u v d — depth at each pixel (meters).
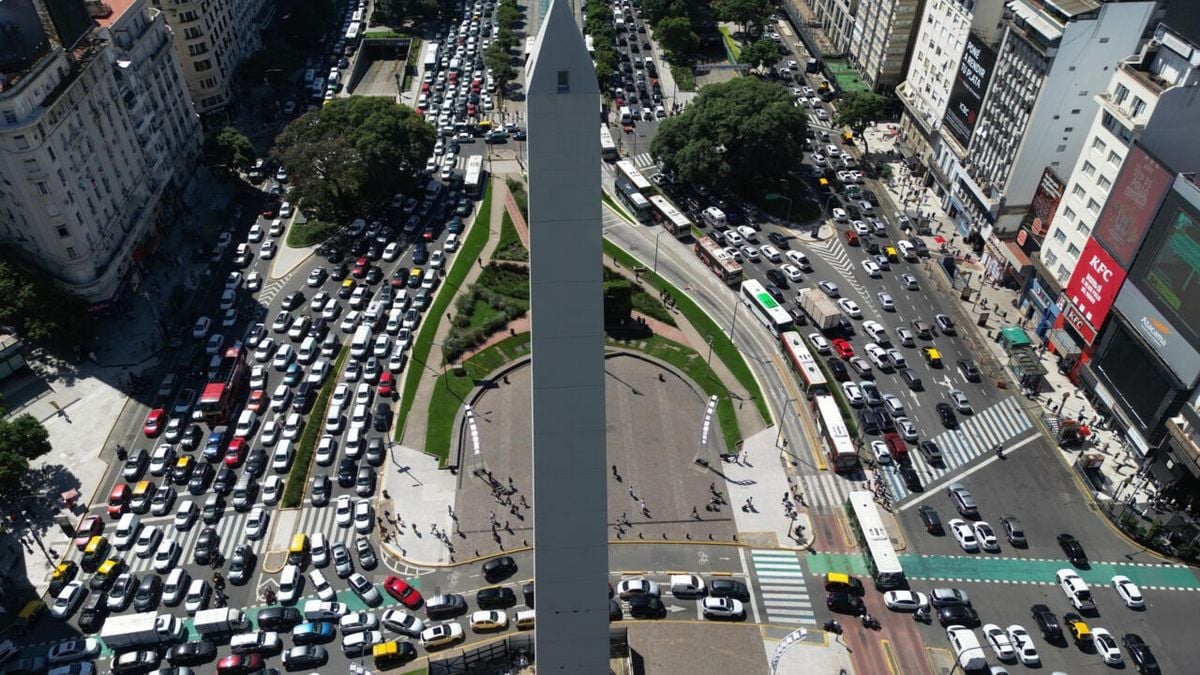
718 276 153.25
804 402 127.38
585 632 67.44
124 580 99.75
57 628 96.44
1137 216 113.00
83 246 130.75
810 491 113.75
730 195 175.38
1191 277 103.38
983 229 156.00
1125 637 95.81
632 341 139.00
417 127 173.00
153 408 124.81
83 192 130.88
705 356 135.75
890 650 95.06
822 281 152.25
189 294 148.25
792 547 106.38
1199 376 103.56
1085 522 109.44
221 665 91.56
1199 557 104.19
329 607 97.38
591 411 58.41
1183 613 99.12
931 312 145.00
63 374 130.25
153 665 92.94
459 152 194.12
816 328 141.25
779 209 172.25
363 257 157.00
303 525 108.75
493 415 125.06
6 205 126.94
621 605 99.88
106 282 136.62
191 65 189.50
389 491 113.06
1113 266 118.50
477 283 151.00
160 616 95.50
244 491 111.75
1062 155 142.62
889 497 112.94
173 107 169.25
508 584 101.31
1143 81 114.88
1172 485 109.56
